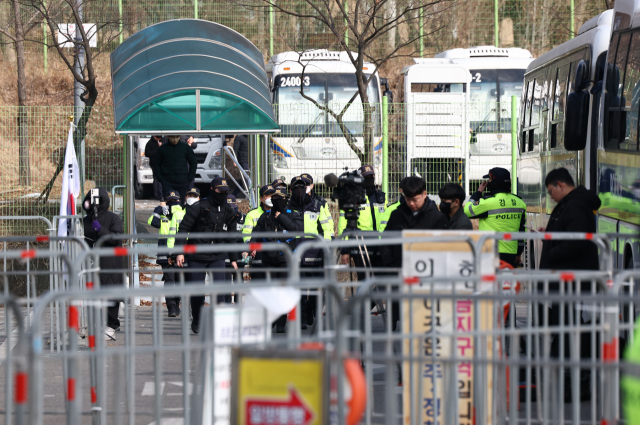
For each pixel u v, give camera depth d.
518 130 53.97
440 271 19.64
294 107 55.28
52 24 61.81
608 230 31.94
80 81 54.06
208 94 42.03
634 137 28.56
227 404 17.59
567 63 41.06
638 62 28.91
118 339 35.16
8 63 105.06
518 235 19.72
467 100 72.62
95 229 35.41
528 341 20.12
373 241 19.44
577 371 18.33
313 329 31.30
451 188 28.45
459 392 18.78
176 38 45.22
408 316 19.09
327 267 22.03
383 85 75.44
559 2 111.44
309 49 72.94
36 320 13.95
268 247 19.64
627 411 10.87
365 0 62.69
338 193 32.09
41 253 19.20
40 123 50.72
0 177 50.84
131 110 41.56
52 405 25.12
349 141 51.88
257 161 51.25
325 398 13.70
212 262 35.84
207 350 17.38
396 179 51.62
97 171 52.41
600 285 19.50
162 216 41.34
